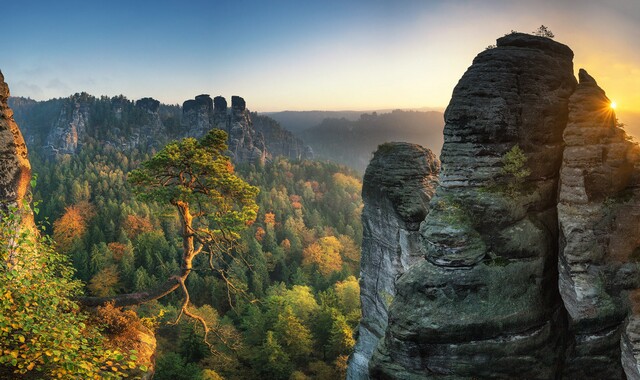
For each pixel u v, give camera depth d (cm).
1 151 1992
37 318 1302
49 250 1681
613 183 2020
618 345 2044
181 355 6550
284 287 9638
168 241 11888
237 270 9819
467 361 1966
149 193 2650
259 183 19100
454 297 2000
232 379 5991
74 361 1214
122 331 2183
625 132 2106
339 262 12288
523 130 2084
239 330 8038
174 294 9075
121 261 10069
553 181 2134
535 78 2116
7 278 1292
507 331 1956
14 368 1466
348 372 3506
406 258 2923
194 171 2711
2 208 1925
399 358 2062
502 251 2023
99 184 16288
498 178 2072
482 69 2130
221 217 2712
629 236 1983
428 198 2936
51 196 15125
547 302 2033
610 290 1981
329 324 7306
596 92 2128
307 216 16012
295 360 6744
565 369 2070
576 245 1994
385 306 3167
